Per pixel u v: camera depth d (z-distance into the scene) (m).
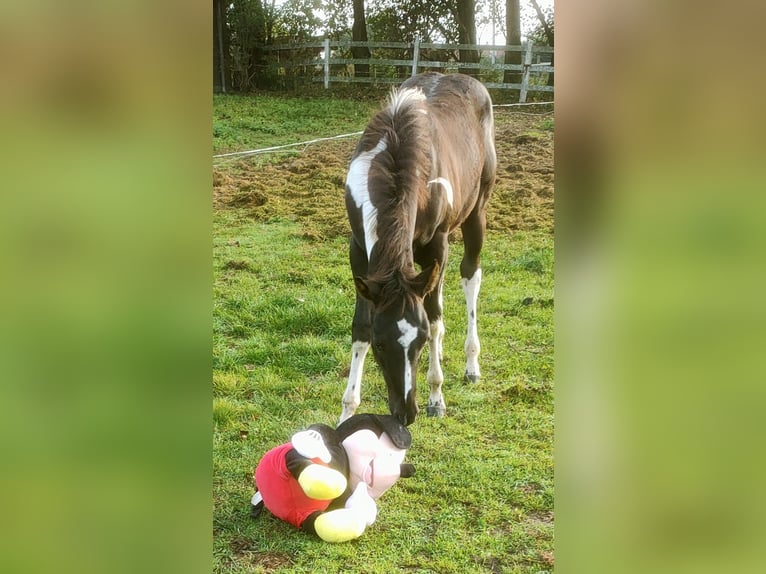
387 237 2.62
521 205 6.27
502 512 2.49
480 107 3.87
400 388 2.47
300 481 2.25
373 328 2.51
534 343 3.87
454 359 3.71
